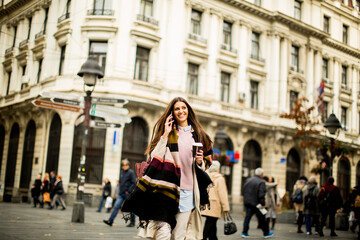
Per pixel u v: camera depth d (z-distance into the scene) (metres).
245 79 26.06
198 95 23.88
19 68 25.81
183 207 3.21
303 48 28.83
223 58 25.11
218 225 12.67
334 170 26.94
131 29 21.08
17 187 24.03
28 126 24.50
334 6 27.58
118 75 20.59
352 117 26.64
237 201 24.80
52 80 21.58
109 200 16.42
